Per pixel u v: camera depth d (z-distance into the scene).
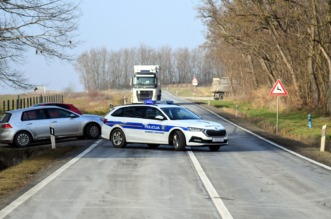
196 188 11.09
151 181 11.98
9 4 21.84
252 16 41.03
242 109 54.84
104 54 168.88
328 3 35.62
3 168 19.41
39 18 22.42
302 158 17.00
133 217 8.27
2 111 40.41
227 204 9.39
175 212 8.66
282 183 11.91
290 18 40.00
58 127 22.89
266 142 22.91
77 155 17.42
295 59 45.44
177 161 15.80
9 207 9.02
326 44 40.59
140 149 19.62
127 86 171.50
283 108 45.78
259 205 9.35
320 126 32.88
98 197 9.99
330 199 10.02
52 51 23.16
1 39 22.45
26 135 22.17
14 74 23.98
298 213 8.72
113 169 13.98
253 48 52.94
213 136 18.55
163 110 19.56
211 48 67.75
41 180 12.08
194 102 73.06
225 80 88.56
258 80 66.88
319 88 42.50
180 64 186.75
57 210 8.80
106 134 20.66
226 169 14.13
